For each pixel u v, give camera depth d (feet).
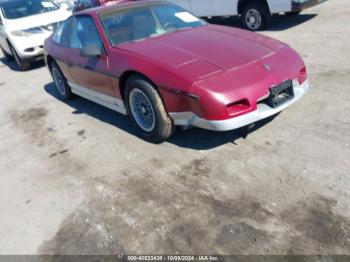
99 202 10.04
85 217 9.55
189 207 9.20
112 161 12.03
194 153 11.59
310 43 21.21
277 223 8.20
